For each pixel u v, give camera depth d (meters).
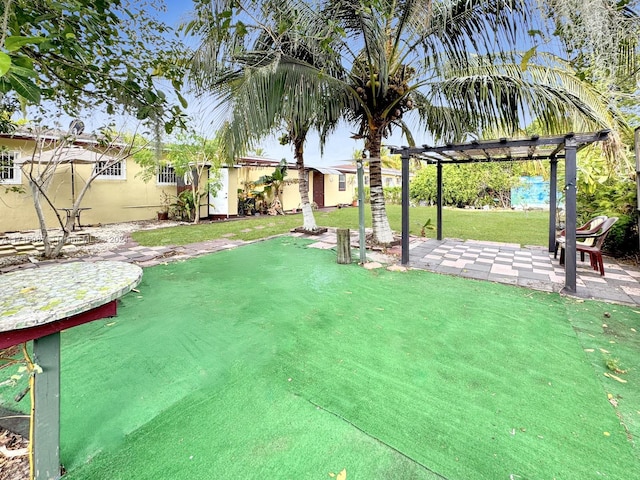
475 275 5.12
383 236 7.38
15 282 1.71
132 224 11.28
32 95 1.36
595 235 5.20
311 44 4.81
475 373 2.48
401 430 1.90
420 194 18.03
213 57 4.65
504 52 5.05
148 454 1.74
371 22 4.77
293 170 16.34
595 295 4.17
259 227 10.59
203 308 3.80
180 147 10.64
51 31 1.92
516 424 1.94
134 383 2.36
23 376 2.43
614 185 6.30
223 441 1.83
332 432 1.88
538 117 4.85
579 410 2.06
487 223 11.18
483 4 4.43
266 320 3.48
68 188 10.38
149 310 3.73
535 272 5.27
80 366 2.58
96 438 1.84
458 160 7.61
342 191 19.92
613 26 2.48
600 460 1.69
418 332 3.18
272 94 4.88
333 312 3.69
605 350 2.80
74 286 1.64
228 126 5.04
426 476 1.60
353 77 6.33
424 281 4.85
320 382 2.38
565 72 4.62
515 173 15.31
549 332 3.16
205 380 2.40
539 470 1.63
